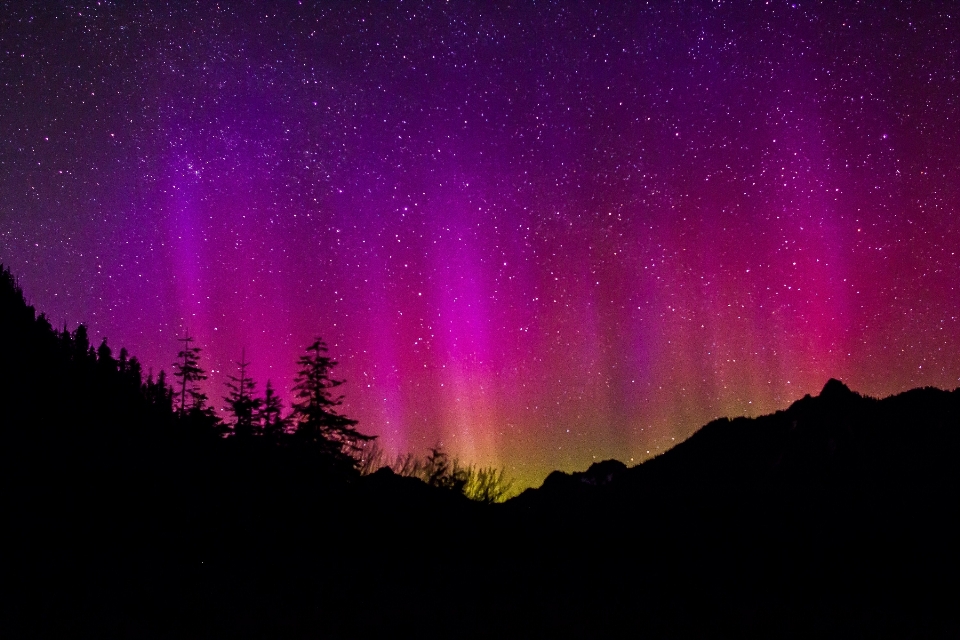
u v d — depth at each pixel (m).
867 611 15.13
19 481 21.80
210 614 13.91
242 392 34.12
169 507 22.36
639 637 13.16
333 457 28.23
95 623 12.93
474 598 16.19
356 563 19.97
